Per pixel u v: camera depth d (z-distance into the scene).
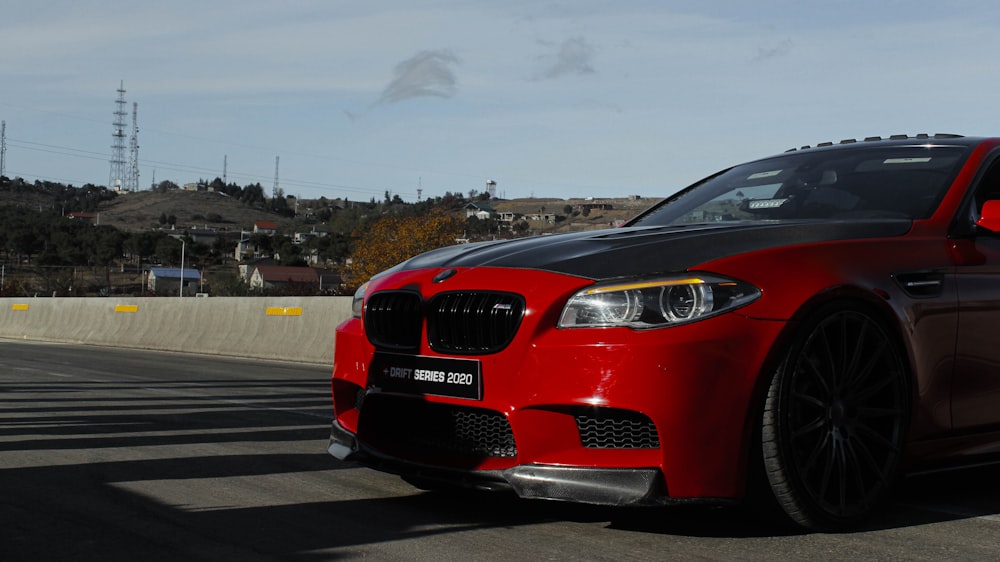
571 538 2.74
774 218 3.56
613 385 2.59
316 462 4.03
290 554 2.58
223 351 13.69
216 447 4.47
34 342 18.56
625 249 2.89
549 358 2.69
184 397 6.98
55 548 2.68
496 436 2.87
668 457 2.57
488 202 185.38
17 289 80.12
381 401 3.14
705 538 2.73
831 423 2.80
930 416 3.03
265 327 13.16
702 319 2.61
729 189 4.04
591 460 2.66
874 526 2.89
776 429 2.67
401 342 3.07
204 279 103.44
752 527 2.85
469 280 2.94
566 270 2.82
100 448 4.45
